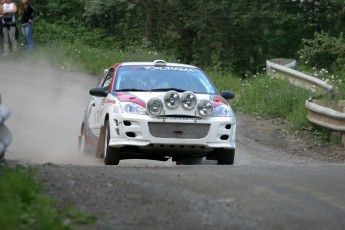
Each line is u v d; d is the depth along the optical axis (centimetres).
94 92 2298
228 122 2178
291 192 1507
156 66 2386
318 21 6569
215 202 1401
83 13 6284
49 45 5412
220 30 6331
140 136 2127
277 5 6412
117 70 2372
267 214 1327
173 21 6431
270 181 1619
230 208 1359
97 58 5219
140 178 1641
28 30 5109
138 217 1284
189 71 2375
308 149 2852
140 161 2542
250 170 1802
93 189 1486
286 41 6631
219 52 6209
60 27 6091
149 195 1447
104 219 1265
